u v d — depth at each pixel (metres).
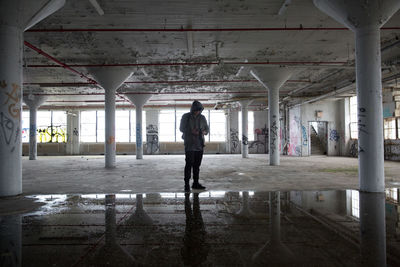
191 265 2.29
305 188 6.71
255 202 4.89
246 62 12.81
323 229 3.25
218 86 20.88
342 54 13.24
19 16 6.47
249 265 2.28
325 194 5.76
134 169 12.88
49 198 5.56
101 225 3.51
